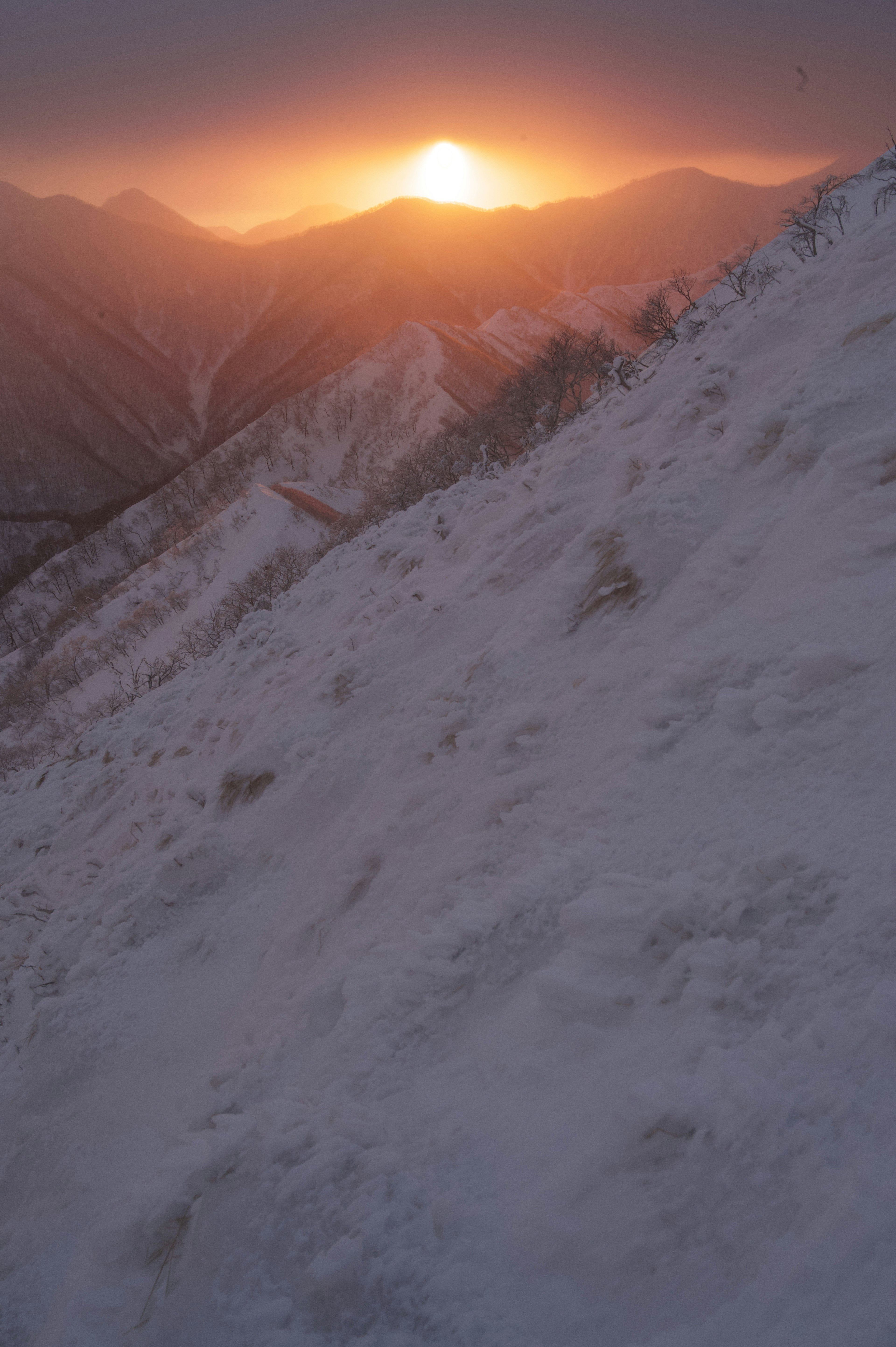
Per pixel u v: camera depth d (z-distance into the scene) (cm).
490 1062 250
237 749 846
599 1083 211
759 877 230
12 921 886
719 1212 160
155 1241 240
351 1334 180
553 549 709
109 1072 438
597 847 307
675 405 761
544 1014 252
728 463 546
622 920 247
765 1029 187
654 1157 178
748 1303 141
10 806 1416
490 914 312
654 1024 219
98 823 1042
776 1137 163
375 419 14512
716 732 322
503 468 1650
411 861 426
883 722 258
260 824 618
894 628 291
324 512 6944
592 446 916
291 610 1495
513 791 405
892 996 172
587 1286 165
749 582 419
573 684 468
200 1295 211
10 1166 410
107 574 12662
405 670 694
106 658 4641
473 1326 168
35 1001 584
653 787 321
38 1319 294
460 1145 220
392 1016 301
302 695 799
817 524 404
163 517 13388
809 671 296
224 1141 254
